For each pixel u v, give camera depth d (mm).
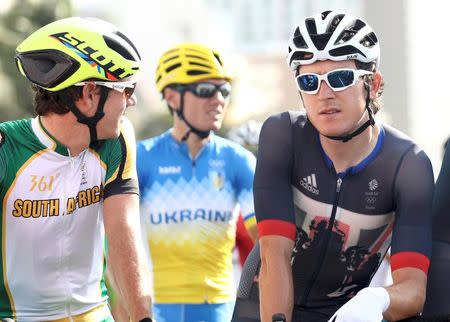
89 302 3973
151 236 6508
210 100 6594
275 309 3943
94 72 3646
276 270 4027
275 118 4367
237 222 6832
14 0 12391
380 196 4203
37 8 12531
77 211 3840
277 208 4156
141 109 22547
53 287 3873
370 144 4188
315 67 3971
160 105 24469
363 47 3961
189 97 6582
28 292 3855
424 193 4086
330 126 3988
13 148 3734
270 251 4090
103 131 3764
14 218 3758
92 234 3924
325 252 4352
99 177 3889
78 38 3660
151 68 38281
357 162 4195
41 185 3762
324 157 4234
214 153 6613
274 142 4277
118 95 3730
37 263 3826
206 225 6465
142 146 6680
